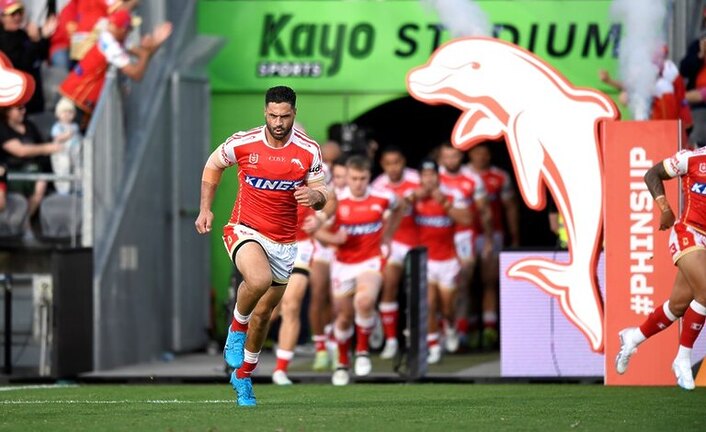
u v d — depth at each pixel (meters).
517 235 63.38
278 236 32.59
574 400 36.69
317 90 61.88
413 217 55.38
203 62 61.12
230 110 62.22
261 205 32.38
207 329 59.59
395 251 54.94
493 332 61.16
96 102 53.47
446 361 55.28
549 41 60.38
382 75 61.62
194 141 60.22
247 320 32.72
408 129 78.31
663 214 37.38
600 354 44.34
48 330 49.38
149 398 38.50
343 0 61.78
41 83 54.84
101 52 53.09
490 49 43.72
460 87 43.81
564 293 43.97
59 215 50.38
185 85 59.41
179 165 58.56
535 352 44.72
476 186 59.75
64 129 52.22
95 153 50.69
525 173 43.62
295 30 61.97
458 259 57.72
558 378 44.62
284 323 46.03
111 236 51.75
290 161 32.12
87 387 44.47
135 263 54.22
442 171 59.78
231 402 36.03
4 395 40.09
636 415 32.28
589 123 43.31
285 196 32.38
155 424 29.53
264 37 62.06
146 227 55.56
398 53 61.50
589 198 43.41
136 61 57.66
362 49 61.69
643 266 42.44
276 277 32.84
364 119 77.75
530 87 43.56
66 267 47.59
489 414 32.19
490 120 43.69
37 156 51.75
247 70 62.03
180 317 58.38
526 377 44.78
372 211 48.00
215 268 62.06
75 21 57.22
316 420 30.36
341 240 47.00
